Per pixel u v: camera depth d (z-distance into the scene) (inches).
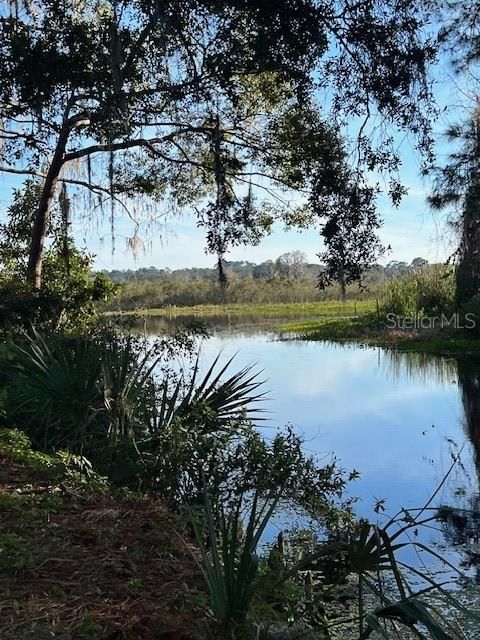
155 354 442.3
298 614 145.5
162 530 169.2
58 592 130.5
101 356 266.5
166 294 1867.6
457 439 392.8
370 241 301.0
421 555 220.4
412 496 285.6
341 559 201.0
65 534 163.3
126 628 116.0
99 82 339.0
